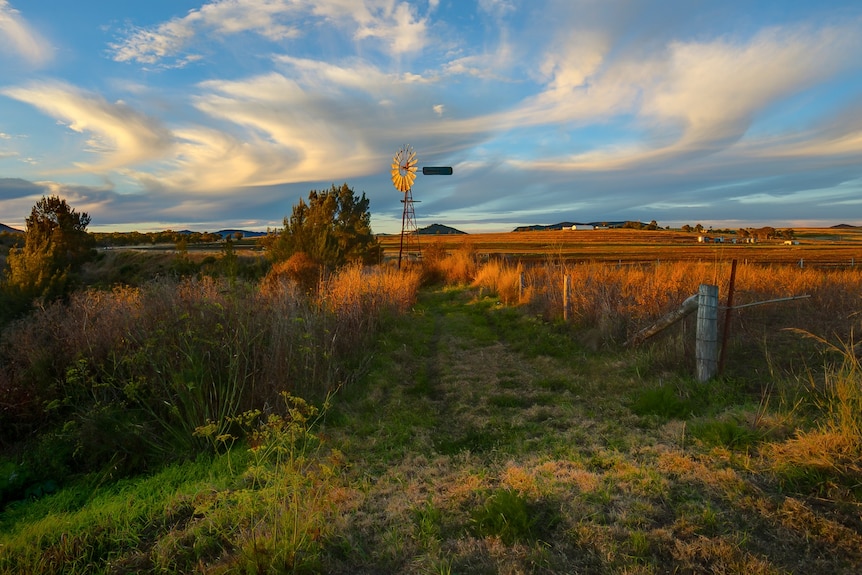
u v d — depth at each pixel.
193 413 4.89
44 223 31.03
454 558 2.79
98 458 4.89
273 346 5.87
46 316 7.30
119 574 2.91
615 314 9.10
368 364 7.96
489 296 19.02
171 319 5.80
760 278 11.68
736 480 3.43
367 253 28.81
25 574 2.98
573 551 2.81
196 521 3.38
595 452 4.21
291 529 2.99
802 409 4.59
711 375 5.82
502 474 3.90
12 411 5.66
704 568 2.58
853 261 28.61
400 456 4.52
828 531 2.80
